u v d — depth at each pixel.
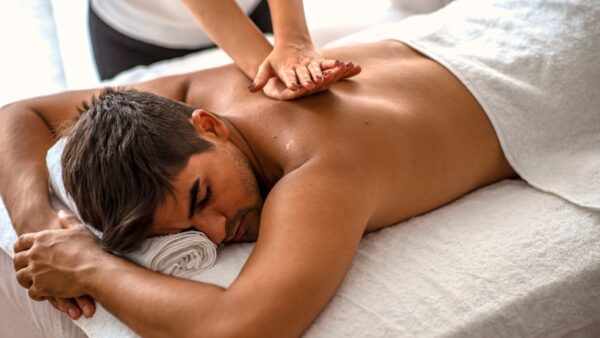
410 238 1.02
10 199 1.15
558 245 0.99
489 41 1.25
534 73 1.20
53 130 1.27
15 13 2.12
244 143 1.08
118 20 1.99
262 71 1.12
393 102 1.11
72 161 0.98
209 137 1.00
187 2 1.27
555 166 1.15
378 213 1.02
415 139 1.07
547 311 0.94
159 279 0.91
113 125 0.96
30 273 0.99
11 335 1.29
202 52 1.92
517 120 1.17
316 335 0.87
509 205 1.08
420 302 0.90
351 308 0.89
